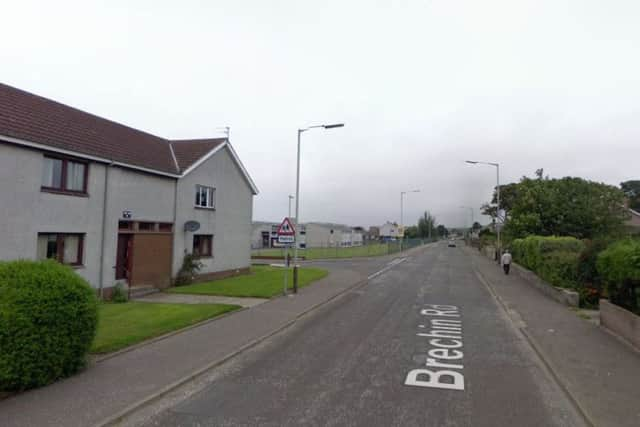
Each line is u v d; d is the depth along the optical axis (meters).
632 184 62.75
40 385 5.82
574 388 5.98
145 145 17.56
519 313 11.92
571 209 27.95
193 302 13.30
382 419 5.05
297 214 16.16
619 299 9.59
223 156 20.92
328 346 8.42
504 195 42.75
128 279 14.89
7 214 10.83
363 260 37.53
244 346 8.18
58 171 12.51
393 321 10.90
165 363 7.04
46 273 6.04
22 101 12.87
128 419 5.05
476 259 39.31
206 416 5.14
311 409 5.34
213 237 20.06
